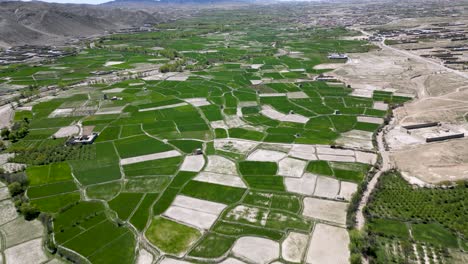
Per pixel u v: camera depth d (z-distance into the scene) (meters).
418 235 58.41
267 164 83.75
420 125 101.75
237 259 55.09
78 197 73.00
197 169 82.75
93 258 56.41
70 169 84.69
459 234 58.41
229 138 99.88
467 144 88.88
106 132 106.94
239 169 82.00
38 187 77.31
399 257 53.88
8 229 64.31
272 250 56.50
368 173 77.69
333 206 67.00
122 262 55.38
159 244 58.88
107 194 73.81
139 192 74.06
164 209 68.06
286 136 99.75
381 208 65.69
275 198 70.19
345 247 56.41
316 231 60.25
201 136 101.88
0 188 77.56
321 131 102.50
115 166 85.62
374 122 107.81
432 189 70.81
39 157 90.50
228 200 70.25
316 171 79.75
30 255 57.88
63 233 62.41
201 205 68.94
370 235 58.47
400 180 74.75
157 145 96.69
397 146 90.56
